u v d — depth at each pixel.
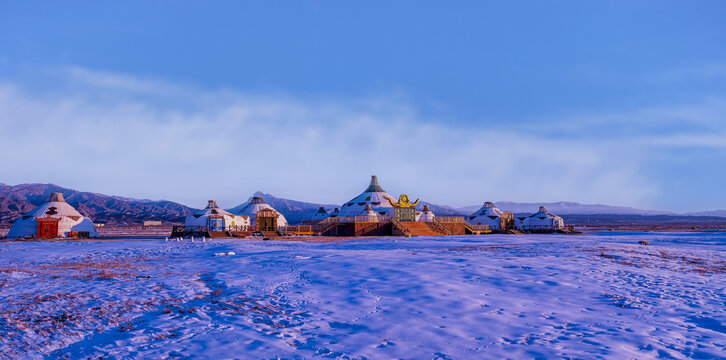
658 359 8.84
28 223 65.12
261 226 77.50
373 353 9.27
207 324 11.45
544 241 47.28
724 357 8.94
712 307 13.26
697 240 52.69
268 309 13.07
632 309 13.01
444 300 13.83
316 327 11.24
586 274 18.62
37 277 18.81
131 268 22.38
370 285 16.22
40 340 10.11
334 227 70.25
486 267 20.05
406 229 69.56
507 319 11.86
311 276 18.47
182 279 18.31
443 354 9.20
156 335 10.50
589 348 9.48
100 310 12.66
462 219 83.56
